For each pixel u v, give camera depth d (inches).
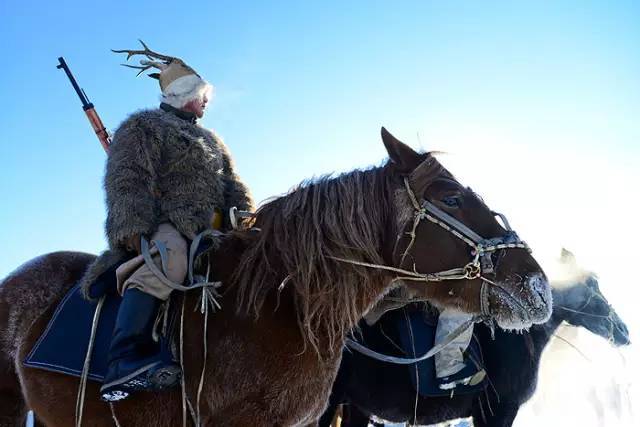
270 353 118.6
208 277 125.9
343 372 191.8
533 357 203.0
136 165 126.9
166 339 122.3
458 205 123.7
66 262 149.9
